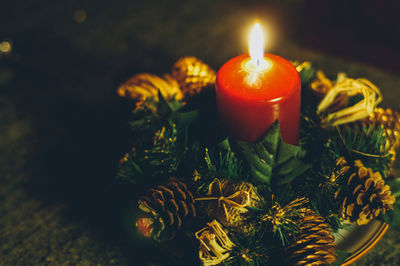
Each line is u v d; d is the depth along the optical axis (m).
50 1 1.05
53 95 0.79
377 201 0.46
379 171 0.50
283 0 0.94
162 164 0.50
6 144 0.72
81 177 0.66
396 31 0.78
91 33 0.94
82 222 0.60
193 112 0.51
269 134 0.45
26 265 0.57
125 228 0.59
